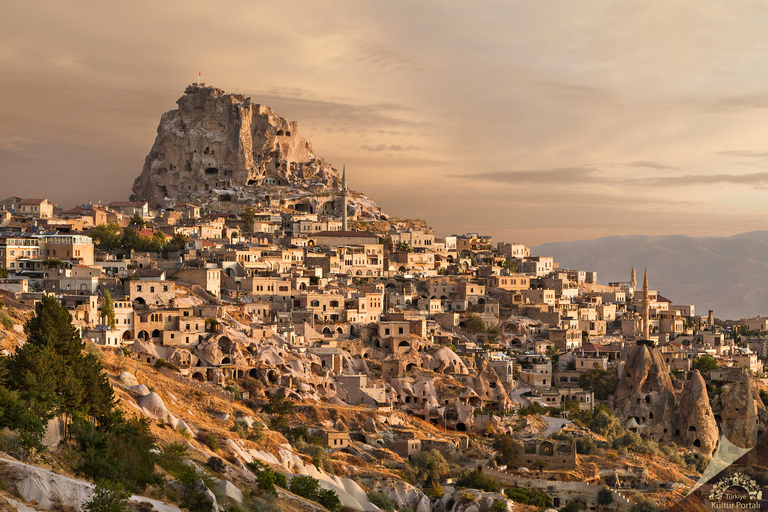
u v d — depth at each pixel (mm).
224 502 123188
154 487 112062
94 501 82562
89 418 126188
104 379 132375
